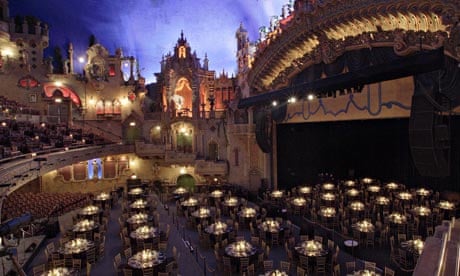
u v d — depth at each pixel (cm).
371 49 1998
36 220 2153
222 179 3647
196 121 3856
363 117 2211
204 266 1489
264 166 3189
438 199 2395
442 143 1191
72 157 2542
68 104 4006
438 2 1486
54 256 1513
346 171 3291
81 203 2770
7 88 4022
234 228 1966
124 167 3822
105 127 4034
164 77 4369
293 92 2047
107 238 2033
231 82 4075
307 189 2755
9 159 2016
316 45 2372
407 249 1410
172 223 2312
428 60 1205
